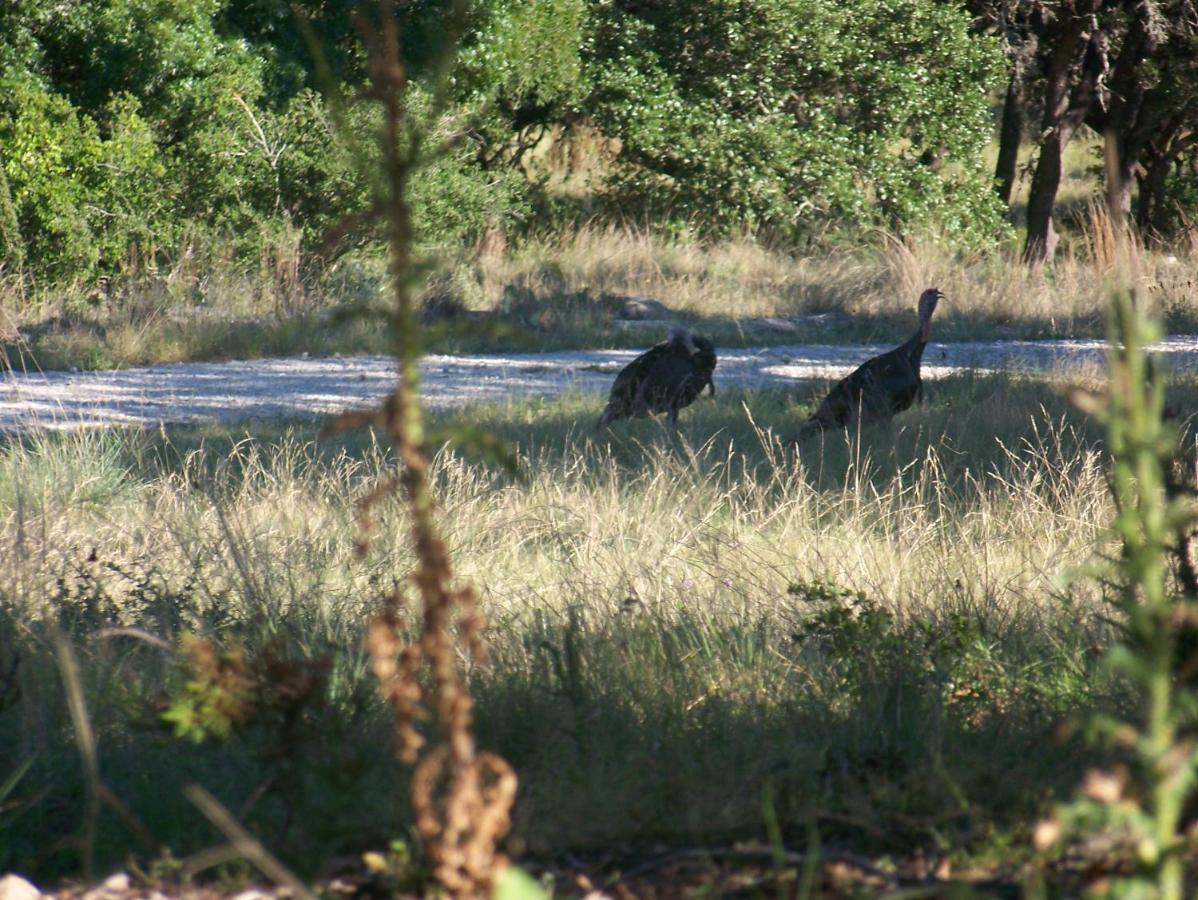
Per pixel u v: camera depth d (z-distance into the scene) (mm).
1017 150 99062
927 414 37469
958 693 14648
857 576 20828
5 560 20422
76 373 52438
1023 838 10375
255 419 40625
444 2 71250
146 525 23984
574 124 89688
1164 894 6766
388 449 32625
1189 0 89812
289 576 19594
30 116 62625
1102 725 7188
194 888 10461
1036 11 93750
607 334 63406
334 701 13852
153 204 65875
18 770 12539
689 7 84000
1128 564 11141
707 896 9781
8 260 62375
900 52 88875
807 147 85062
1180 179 103812
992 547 22297
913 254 78812
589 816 11219
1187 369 46062
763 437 35188
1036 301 69812
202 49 67062
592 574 21500
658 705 14266
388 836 10859
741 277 76438
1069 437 32281
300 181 68375
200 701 11352
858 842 10898
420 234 70312
